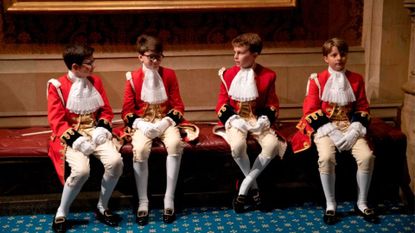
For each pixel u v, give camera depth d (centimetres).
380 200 350
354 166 343
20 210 330
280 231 306
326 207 326
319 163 315
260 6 370
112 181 311
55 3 362
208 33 381
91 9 362
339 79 326
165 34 378
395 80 380
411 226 312
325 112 331
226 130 331
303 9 381
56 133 312
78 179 302
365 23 384
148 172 334
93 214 330
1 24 368
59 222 306
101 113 327
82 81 318
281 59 385
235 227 311
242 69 336
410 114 342
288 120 391
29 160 324
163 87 332
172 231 307
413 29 340
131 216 327
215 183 343
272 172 345
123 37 377
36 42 372
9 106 374
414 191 340
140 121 325
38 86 373
